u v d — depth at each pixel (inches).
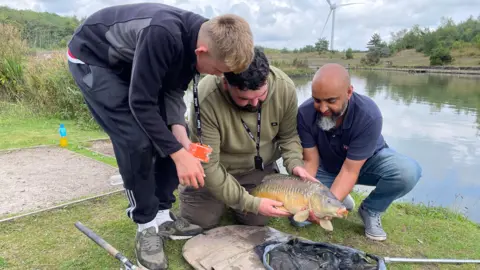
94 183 146.4
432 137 410.3
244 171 113.0
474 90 978.7
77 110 287.3
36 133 232.5
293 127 112.2
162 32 74.6
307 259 88.9
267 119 105.0
